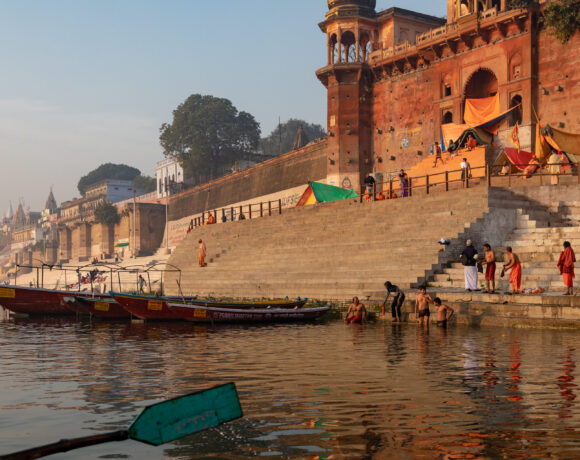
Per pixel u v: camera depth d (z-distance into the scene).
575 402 7.33
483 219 23.03
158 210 88.19
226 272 31.95
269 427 6.36
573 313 15.47
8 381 9.44
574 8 33.03
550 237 22.23
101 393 8.44
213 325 19.47
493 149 32.56
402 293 19.11
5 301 25.36
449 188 32.81
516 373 9.38
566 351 11.73
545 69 35.03
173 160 95.69
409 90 43.72
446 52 40.75
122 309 23.64
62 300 25.50
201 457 5.43
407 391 8.13
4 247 171.62
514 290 17.69
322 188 37.50
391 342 13.87
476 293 18.19
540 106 35.19
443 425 6.33
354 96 46.28
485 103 37.56
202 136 84.50
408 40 46.75
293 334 16.22
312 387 8.51
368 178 31.97
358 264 24.61
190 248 40.72
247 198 63.19
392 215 27.16
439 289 20.33
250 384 8.81
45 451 3.87
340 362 10.88
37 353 13.13
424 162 36.12
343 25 46.78
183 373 9.98
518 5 35.19
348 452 5.46
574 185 25.28
